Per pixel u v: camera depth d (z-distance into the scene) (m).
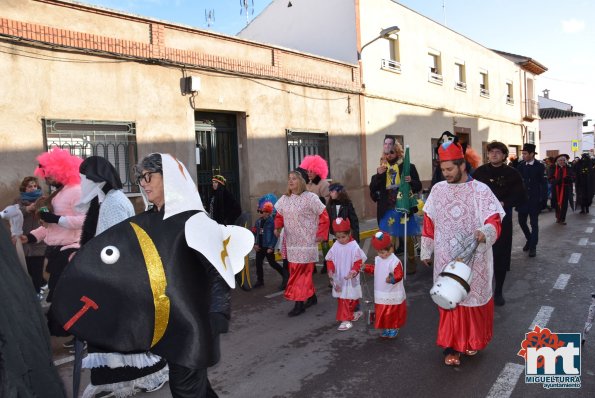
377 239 4.89
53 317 2.48
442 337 4.25
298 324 5.66
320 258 9.78
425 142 18.95
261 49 12.21
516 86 28.05
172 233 2.52
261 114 12.20
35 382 1.71
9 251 1.82
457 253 4.07
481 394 3.74
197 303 2.47
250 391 3.95
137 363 3.29
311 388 3.96
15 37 7.78
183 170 2.75
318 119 13.95
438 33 19.94
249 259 9.96
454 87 21.14
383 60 16.59
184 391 2.56
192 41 10.61
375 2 16.30
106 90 9.07
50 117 8.27
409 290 6.97
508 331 5.07
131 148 9.50
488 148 6.05
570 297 6.19
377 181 7.93
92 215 3.86
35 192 6.79
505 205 5.90
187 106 10.43
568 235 11.04
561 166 12.84
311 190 8.54
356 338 5.11
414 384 3.96
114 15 9.21
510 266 8.10
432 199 4.32
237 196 12.06
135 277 2.42
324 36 16.50
